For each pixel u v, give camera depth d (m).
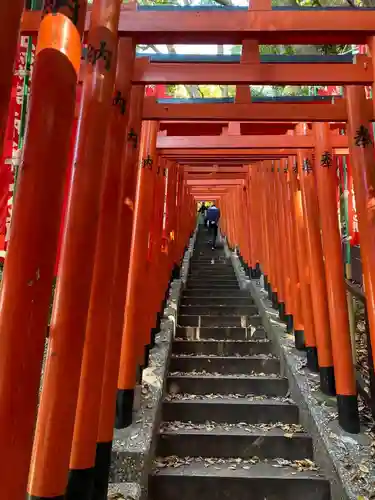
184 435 4.17
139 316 4.12
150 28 3.06
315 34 3.07
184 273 10.51
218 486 3.61
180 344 6.20
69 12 1.93
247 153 5.94
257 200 9.57
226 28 3.03
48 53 1.85
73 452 2.68
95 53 2.58
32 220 1.74
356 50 6.45
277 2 6.50
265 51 8.46
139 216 4.44
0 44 1.41
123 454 3.43
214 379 5.18
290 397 5.02
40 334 1.73
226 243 16.11
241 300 8.59
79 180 2.40
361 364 5.33
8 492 1.60
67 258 2.32
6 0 1.42
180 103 3.94
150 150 4.69
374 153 3.52
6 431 1.62
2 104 1.41
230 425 4.52
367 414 4.16
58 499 2.16
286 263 6.40
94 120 2.49
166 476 3.63
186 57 3.44
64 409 2.21
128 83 3.18
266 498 3.56
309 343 5.07
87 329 2.75
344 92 3.75
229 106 3.91
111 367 3.18
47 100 1.81
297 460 4.02
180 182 9.74
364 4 5.13
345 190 7.06
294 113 3.81
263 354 6.17
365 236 3.34
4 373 1.65
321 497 3.53
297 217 5.53
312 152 5.17
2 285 1.73
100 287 2.80
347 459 3.42
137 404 4.18
